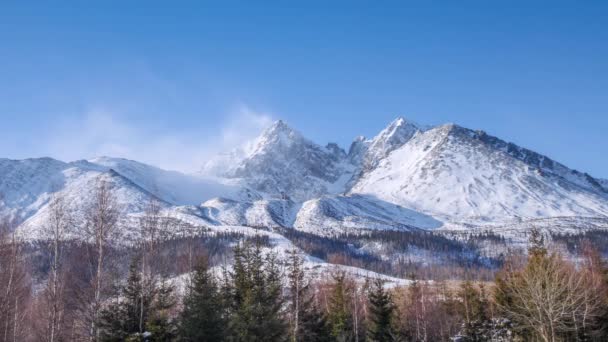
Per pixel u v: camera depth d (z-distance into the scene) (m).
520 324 54.84
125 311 41.12
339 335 66.81
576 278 50.53
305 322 59.38
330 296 76.75
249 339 48.56
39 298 49.22
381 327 68.31
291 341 54.53
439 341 77.12
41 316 47.22
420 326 78.38
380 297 70.00
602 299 52.72
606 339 52.25
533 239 57.66
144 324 40.84
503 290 59.72
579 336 51.56
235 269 55.84
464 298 75.44
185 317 43.72
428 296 87.69
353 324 71.38
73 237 42.47
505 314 60.28
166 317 42.22
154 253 43.31
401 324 76.19
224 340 44.31
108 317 40.53
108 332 40.00
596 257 58.91
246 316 49.56
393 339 68.25
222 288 53.62
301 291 60.53
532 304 48.78
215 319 44.25
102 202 43.09
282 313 55.06
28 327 50.56
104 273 40.53
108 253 41.81
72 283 40.78
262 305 51.62
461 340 72.69
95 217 41.84
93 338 38.34
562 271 49.34
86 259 41.41
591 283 52.56
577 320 49.22
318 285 95.44
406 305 82.62
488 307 72.38
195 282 46.31
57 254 41.31
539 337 49.84
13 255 46.03
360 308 78.94
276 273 58.78
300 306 59.81
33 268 48.97
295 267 63.06
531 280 48.06
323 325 60.72
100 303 40.47
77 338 41.50
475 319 72.12
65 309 41.41
